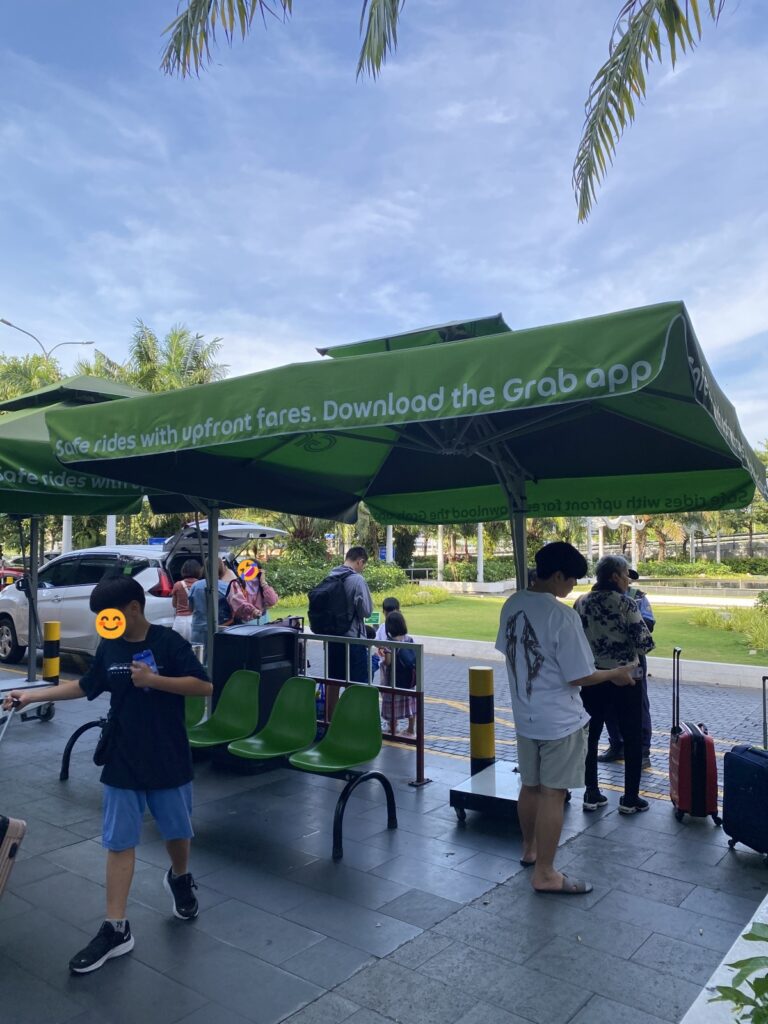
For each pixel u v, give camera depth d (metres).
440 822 5.32
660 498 6.22
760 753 4.77
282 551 32.94
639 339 2.83
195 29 5.12
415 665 6.27
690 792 5.30
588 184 5.65
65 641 11.79
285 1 5.01
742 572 43.28
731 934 3.77
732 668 11.47
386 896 4.16
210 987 3.27
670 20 4.82
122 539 28.55
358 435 5.23
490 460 5.23
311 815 5.44
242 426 3.83
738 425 3.96
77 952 3.53
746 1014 2.16
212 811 5.50
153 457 5.51
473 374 3.18
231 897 4.13
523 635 4.29
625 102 5.34
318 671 11.70
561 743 4.17
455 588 32.91
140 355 30.41
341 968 3.43
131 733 3.53
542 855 4.21
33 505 7.52
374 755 5.05
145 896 4.14
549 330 3.02
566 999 3.21
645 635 5.41
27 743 7.39
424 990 3.27
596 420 5.27
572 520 41.97
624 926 3.84
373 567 28.80
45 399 7.21
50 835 5.03
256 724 5.82
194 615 8.85
